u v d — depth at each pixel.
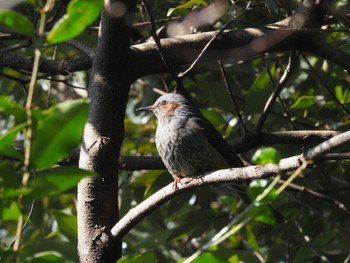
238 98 13.52
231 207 12.66
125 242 12.99
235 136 13.11
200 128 11.23
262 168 7.60
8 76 11.13
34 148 5.00
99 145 8.81
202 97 14.31
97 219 8.63
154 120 14.66
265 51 10.51
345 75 13.48
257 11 11.98
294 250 12.77
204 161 11.27
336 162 13.03
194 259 5.46
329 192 12.44
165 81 13.42
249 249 12.44
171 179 12.09
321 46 10.56
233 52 10.35
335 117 13.02
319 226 12.62
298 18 10.38
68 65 10.47
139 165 11.59
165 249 13.80
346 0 12.50
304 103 12.46
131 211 8.51
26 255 7.73
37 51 5.42
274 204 12.58
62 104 4.91
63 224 9.71
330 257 12.52
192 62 10.38
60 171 5.02
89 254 8.49
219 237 5.58
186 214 12.98
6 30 10.48
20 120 5.34
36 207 13.11
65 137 5.00
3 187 5.09
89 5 4.94
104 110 8.93
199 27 10.72
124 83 9.06
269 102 10.83
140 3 12.65
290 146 12.74
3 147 5.21
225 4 10.15
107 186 8.78
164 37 10.90
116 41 8.77
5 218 5.23
